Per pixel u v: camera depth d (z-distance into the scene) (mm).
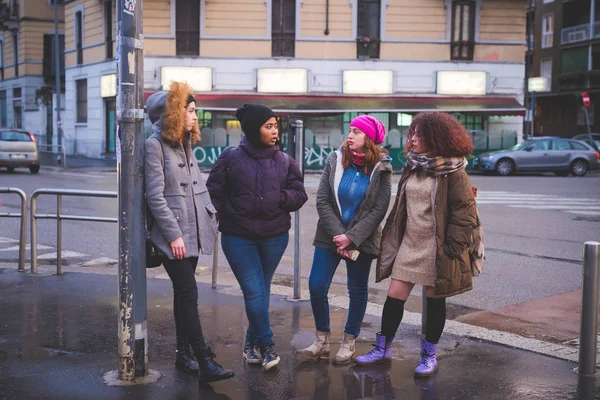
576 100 47344
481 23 32031
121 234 4539
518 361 5242
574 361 5250
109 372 4801
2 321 6105
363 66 31516
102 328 5922
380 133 5070
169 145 4648
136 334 4660
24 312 6414
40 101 44125
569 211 15773
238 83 31125
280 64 31188
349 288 5203
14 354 5207
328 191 5117
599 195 19734
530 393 4609
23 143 25875
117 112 4496
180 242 4555
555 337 5977
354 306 5176
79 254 10125
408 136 4949
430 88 31969
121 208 4527
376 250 5133
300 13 31031
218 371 4699
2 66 49844
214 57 30906
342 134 31297
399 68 31688
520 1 32125
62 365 4965
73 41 37281
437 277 4684
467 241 4672
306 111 30219
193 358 4977
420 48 31766
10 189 8250
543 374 4961
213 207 4844
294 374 4910
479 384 4758
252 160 4945
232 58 30984
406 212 4895
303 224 13492
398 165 31172
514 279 8586
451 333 5961
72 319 6195
